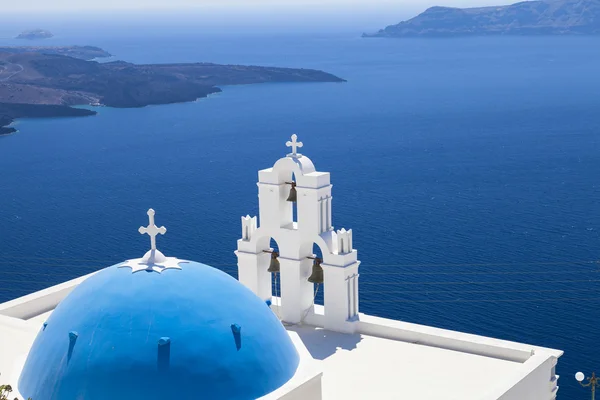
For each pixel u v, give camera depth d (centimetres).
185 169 17012
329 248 2334
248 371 1602
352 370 2130
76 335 1594
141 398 1521
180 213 12438
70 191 15100
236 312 1658
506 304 7544
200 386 1545
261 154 18788
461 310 7462
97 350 1563
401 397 1989
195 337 1578
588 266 9219
